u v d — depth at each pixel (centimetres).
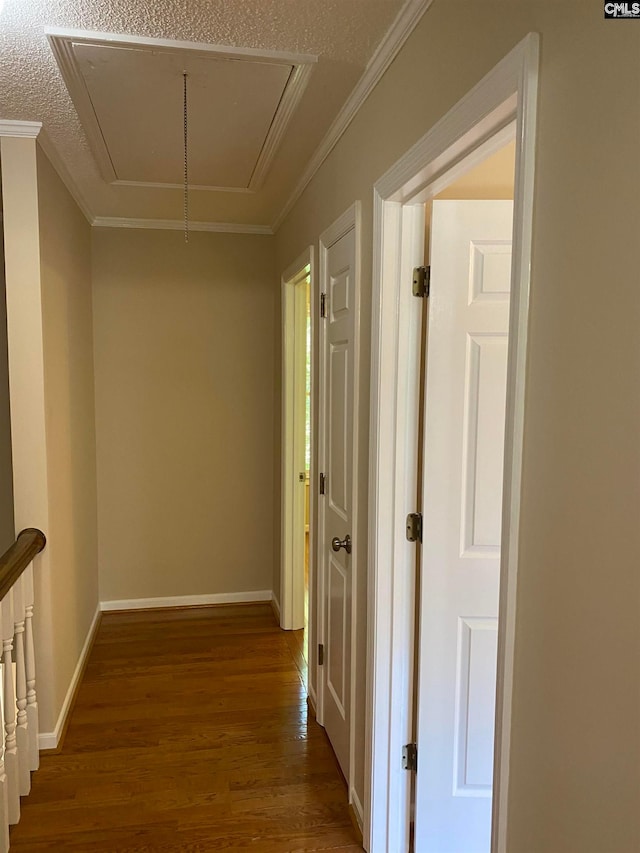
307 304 378
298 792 226
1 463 305
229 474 400
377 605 186
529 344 98
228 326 391
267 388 400
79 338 322
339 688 240
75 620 300
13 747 205
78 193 310
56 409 260
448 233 172
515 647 102
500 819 106
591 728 82
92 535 363
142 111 212
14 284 231
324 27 158
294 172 278
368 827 194
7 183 228
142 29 160
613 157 77
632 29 73
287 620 368
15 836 203
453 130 125
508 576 102
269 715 277
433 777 189
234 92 196
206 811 215
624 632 76
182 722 271
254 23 157
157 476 391
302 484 364
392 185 164
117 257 373
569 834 88
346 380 221
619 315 76
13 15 154
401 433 183
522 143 97
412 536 186
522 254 97
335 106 205
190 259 382
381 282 177
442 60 133
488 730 188
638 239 73
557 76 89
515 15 102
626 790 76
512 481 101
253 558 410
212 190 308
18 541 221
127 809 216
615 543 77
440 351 175
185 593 402
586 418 83
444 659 185
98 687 300
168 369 386
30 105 209
